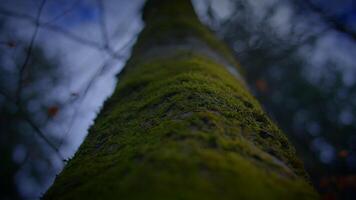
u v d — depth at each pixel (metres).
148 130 1.65
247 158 1.29
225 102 1.90
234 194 1.03
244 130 1.60
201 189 1.03
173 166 1.13
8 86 7.80
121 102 2.59
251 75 8.69
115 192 1.13
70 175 1.58
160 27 4.15
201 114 1.57
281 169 1.33
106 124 2.23
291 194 1.15
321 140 11.52
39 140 7.62
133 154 1.38
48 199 1.45
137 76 2.91
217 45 4.11
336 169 10.03
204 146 1.29
